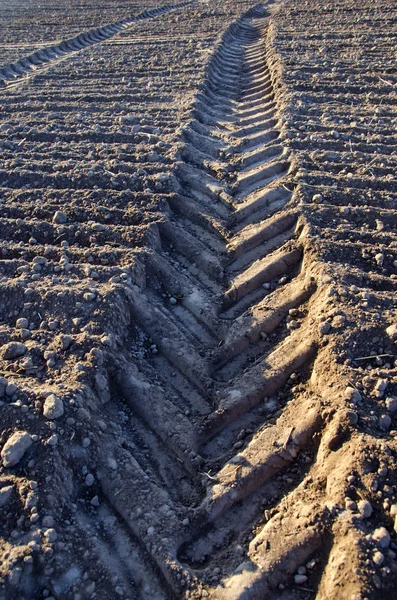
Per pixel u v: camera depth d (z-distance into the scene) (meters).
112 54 8.83
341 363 3.28
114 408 3.34
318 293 3.82
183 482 3.04
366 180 4.91
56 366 3.32
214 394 3.44
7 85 7.91
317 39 8.73
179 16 11.34
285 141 5.63
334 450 2.90
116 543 2.72
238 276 4.26
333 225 4.45
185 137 5.89
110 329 3.59
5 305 3.80
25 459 2.82
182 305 4.08
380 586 2.35
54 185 5.14
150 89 7.15
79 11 12.79
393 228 4.41
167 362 3.68
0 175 5.30
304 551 2.58
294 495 2.83
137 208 4.75
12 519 2.63
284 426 3.14
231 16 10.89
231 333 3.78
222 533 2.78
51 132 6.05
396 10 9.63
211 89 7.30
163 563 2.60
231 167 5.45
